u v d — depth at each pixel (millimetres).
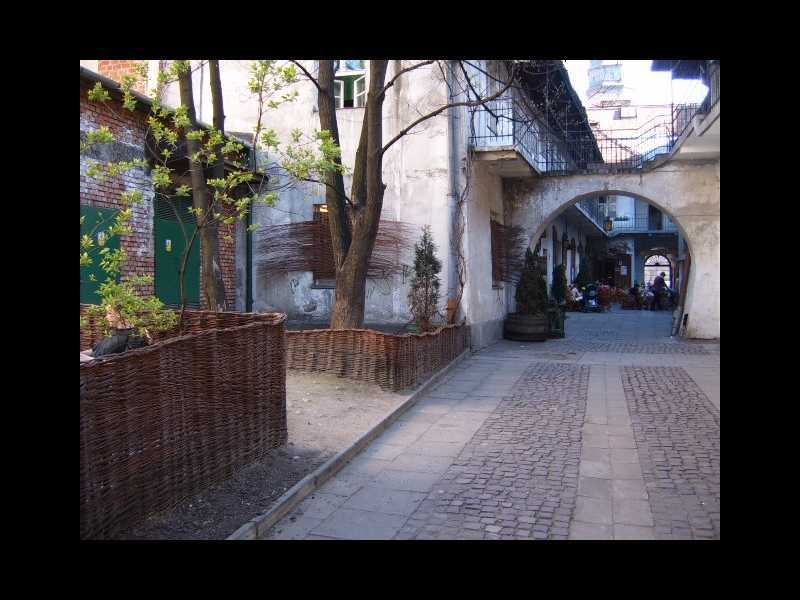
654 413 7797
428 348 9797
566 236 27141
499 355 12891
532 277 15438
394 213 13039
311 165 6965
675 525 4473
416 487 5289
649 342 15094
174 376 4227
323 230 13703
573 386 9602
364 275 9523
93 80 8734
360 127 13859
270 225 13891
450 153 12734
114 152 9641
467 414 7867
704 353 12938
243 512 4434
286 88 13789
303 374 8977
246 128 13906
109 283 5668
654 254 41969
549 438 6766
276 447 5766
